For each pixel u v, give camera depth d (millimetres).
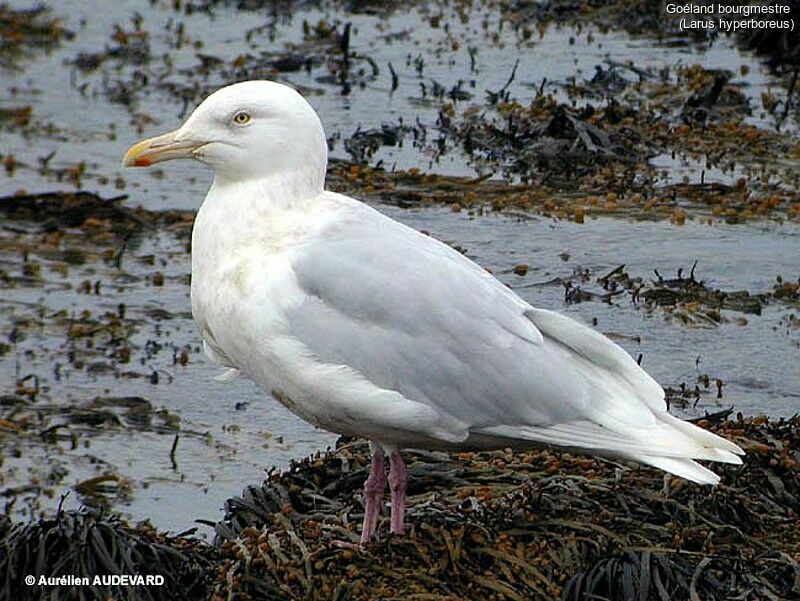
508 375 9961
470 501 10633
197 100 22453
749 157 19891
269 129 10273
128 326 15820
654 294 16109
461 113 21281
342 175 19250
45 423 13922
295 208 10344
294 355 9938
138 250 17672
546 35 24828
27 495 12758
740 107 21469
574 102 21328
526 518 10227
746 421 12008
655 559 9805
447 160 19812
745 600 9625
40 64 23906
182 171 20047
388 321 9953
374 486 10422
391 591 9625
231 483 12977
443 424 10047
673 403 13969
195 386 14648
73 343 15430
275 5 26609
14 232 17953
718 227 17828
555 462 11281
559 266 16859
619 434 9906
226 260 10219
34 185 19297
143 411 14164
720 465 11125
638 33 25000
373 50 24062
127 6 26766
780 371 14625
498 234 17656
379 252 10055
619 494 10672
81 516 10555
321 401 10047
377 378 9945
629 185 18953
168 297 16531
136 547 10352
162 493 12812
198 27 25594
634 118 20812
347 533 10516
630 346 15062
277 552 9938
